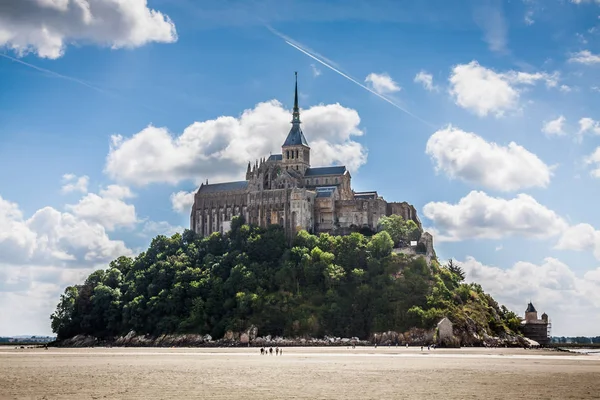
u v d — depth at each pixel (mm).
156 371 162750
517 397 113938
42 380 141250
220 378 144125
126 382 136625
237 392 119875
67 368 173875
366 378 143625
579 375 151375
